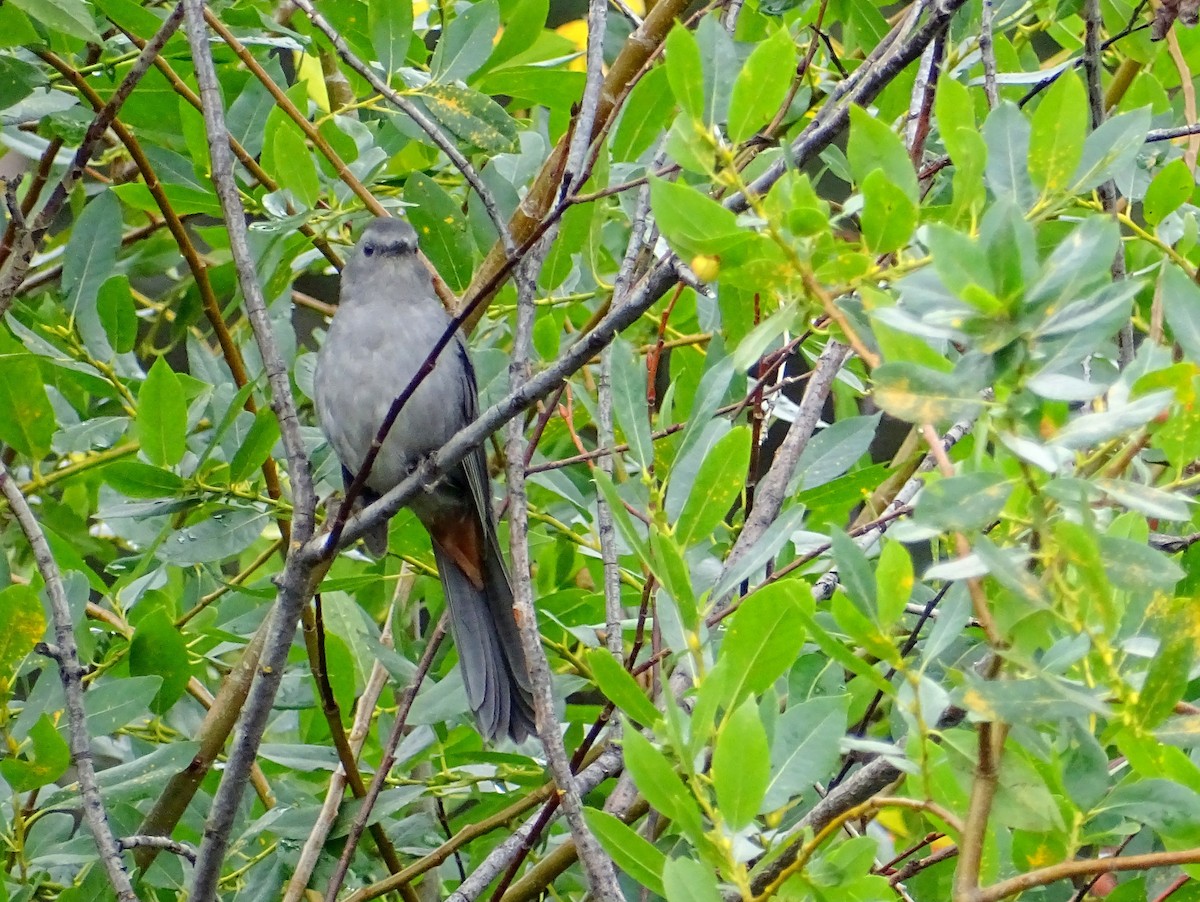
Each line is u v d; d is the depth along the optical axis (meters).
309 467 6.60
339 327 9.43
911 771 4.36
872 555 8.06
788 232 4.49
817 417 7.43
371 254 9.45
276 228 8.18
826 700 4.75
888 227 4.48
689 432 6.14
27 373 8.42
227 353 8.36
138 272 10.34
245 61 8.43
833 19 9.15
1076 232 3.89
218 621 9.36
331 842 7.84
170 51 9.17
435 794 8.41
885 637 4.27
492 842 8.80
